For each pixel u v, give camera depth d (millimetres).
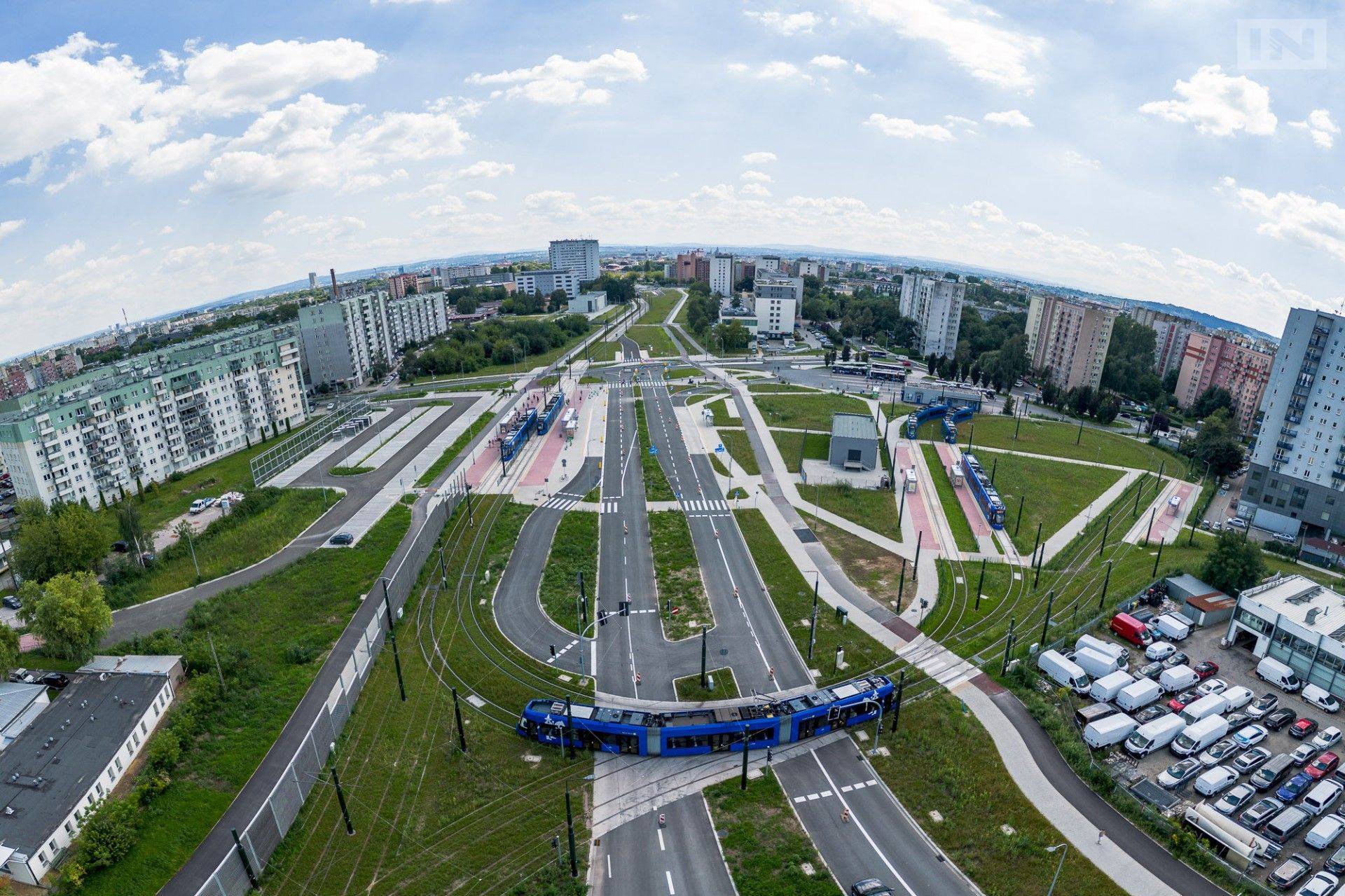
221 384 146250
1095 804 57094
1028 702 68312
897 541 105812
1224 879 50281
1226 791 59156
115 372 140625
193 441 138750
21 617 66375
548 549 100188
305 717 63875
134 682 63688
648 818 56188
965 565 98312
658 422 164125
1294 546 108500
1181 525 118062
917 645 78438
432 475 128875
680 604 86188
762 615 84062
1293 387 113312
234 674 68312
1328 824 53594
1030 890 49594
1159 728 63938
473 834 53969
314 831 53188
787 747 64312
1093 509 122438
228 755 58875
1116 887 49656
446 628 80500
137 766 56875
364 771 59000
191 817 52812
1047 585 93000
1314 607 74125
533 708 65688
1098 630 82500
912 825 55562
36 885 46281
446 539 102562
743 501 118562
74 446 113562
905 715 67500
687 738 62656
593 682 71875
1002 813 56188
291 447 137125
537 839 53875
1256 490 120312
